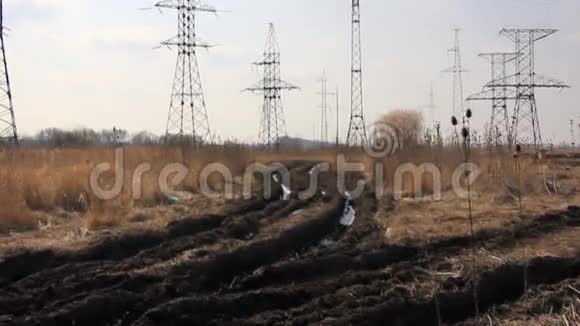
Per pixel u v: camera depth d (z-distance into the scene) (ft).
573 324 27.32
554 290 33.32
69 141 118.93
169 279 36.32
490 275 35.47
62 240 43.65
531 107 142.61
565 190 70.38
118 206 53.78
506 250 41.73
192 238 45.78
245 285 36.70
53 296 33.55
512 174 68.80
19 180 54.08
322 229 55.11
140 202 59.62
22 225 47.37
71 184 57.88
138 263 39.65
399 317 31.55
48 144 109.81
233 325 30.50
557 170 90.12
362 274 37.47
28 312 31.58
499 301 34.27
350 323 30.19
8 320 29.71
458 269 37.58
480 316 31.50
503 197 63.72
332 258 40.11
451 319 32.48
